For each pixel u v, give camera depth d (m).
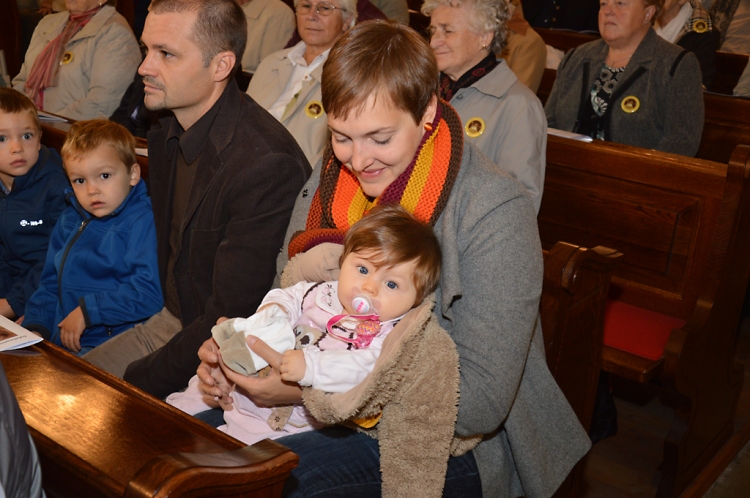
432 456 1.43
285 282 1.64
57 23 4.49
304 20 3.19
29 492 0.94
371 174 1.53
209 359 1.53
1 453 0.86
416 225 1.42
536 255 1.50
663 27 4.25
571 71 3.51
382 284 1.42
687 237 2.64
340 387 1.35
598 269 1.88
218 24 1.95
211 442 1.19
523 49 4.15
